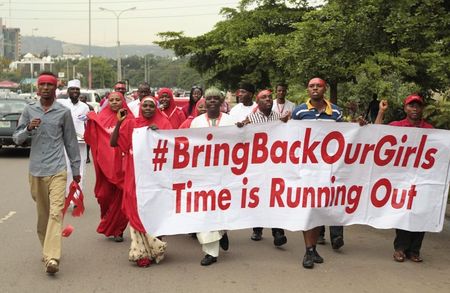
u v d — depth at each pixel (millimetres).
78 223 7805
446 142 6117
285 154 5918
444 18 6590
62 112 5629
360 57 7781
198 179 5805
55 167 5539
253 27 17297
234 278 5422
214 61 19281
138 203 5672
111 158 6582
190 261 5992
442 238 7133
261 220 5922
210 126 6062
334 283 5309
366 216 6090
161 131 5711
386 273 5645
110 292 5004
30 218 7992
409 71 7027
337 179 5977
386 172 6094
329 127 5922
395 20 6902
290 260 6066
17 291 5012
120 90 9352
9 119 15414
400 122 6219
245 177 5887
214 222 5816
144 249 5754
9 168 13469
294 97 13859
